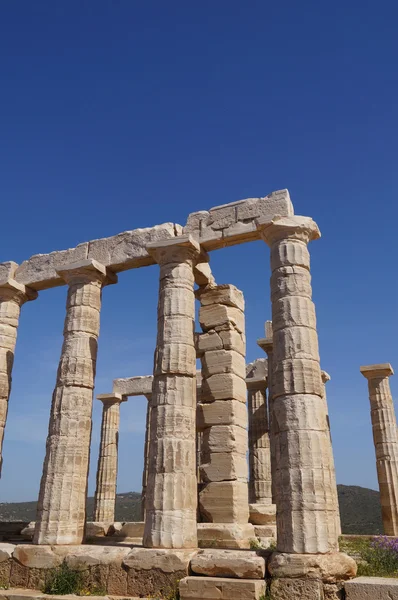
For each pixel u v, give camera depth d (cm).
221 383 1683
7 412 1791
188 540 1264
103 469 2888
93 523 2078
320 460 1193
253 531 1598
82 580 1245
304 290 1364
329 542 1125
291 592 1064
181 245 1530
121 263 1688
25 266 1894
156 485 1313
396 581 1048
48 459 1491
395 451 2467
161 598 1148
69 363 1584
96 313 1686
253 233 1491
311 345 1306
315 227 1439
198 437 2553
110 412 3009
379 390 2588
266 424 2497
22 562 1341
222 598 1069
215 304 1781
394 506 2375
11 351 1831
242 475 1630
